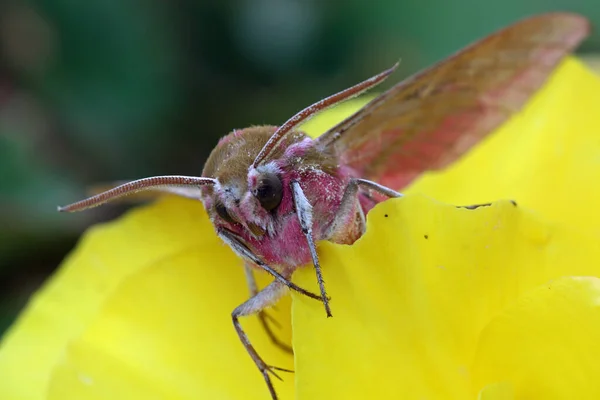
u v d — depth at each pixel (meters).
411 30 0.26
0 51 0.28
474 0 0.26
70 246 0.27
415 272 0.14
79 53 0.28
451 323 0.14
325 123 0.18
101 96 0.28
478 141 0.17
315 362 0.14
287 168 0.15
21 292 0.26
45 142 0.28
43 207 0.26
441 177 0.17
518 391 0.14
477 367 0.14
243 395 0.16
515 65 0.16
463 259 0.14
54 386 0.16
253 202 0.15
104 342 0.16
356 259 0.15
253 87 0.29
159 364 0.16
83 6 0.28
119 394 0.16
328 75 0.28
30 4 0.28
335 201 0.15
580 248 0.15
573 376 0.14
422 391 0.14
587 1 0.25
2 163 0.26
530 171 0.17
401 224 0.14
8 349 0.17
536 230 0.15
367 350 0.14
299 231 0.15
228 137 0.15
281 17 0.28
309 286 0.14
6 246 0.26
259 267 0.15
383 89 0.26
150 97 0.28
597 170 0.17
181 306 0.16
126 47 0.28
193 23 0.28
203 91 0.28
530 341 0.14
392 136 0.16
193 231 0.17
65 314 0.17
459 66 0.16
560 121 0.17
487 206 0.14
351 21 0.27
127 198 0.17
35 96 0.28
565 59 0.18
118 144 0.28
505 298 0.15
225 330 0.16
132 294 0.16
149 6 0.28
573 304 0.14
